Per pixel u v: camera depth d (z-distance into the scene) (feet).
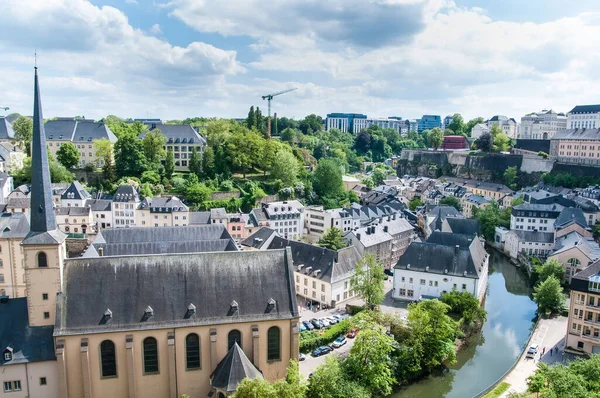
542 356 301.02
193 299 233.14
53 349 217.36
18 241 374.02
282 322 240.53
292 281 247.91
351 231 499.10
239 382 217.36
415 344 284.00
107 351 220.23
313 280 396.57
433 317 291.79
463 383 283.38
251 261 249.34
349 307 370.12
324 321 348.18
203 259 243.60
